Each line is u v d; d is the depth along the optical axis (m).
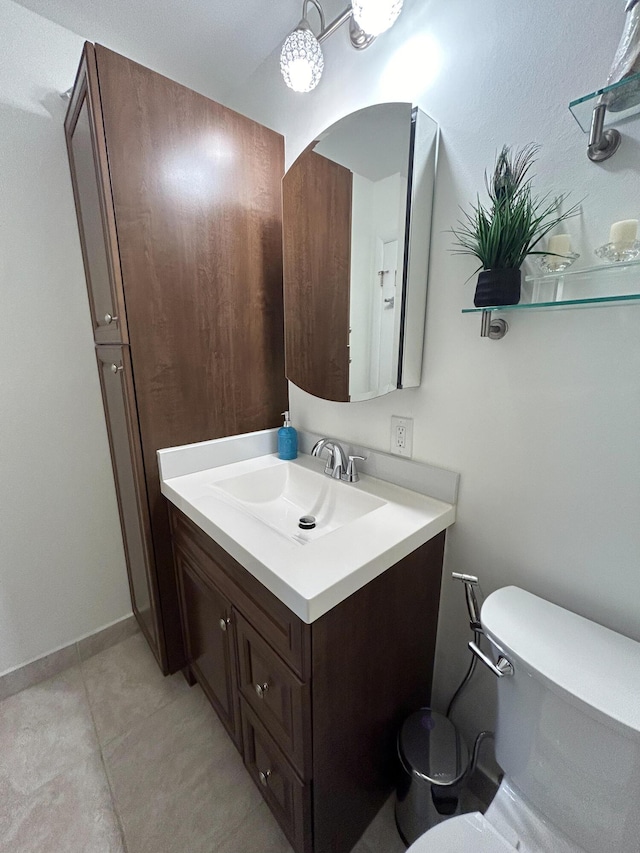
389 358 1.01
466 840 0.66
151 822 1.01
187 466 1.27
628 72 0.56
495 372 0.86
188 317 1.21
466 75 0.81
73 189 1.27
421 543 0.90
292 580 0.69
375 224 0.99
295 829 0.86
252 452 1.44
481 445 0.92
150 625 1.45
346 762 0.86
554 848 0.66
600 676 0.63
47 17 1.13
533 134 0.73
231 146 1.21
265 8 1.11
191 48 1.26
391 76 0.95
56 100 1.20
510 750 0.74
